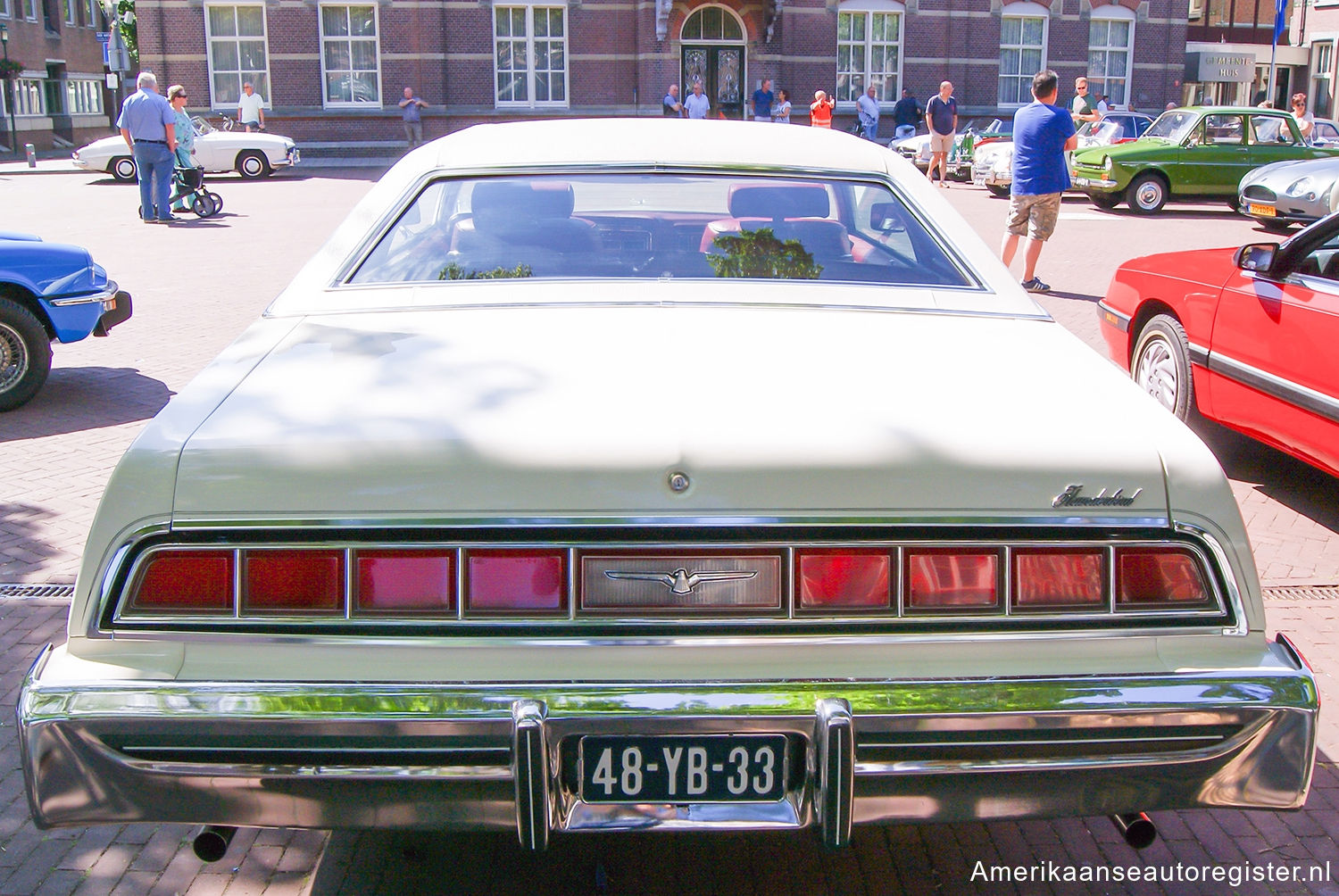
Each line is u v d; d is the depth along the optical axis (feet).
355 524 6.73
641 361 8.24
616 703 6.64
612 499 6.75
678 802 6.91
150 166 53.42
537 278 10.00
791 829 6.86
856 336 9.05
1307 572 15.30
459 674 6.78
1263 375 16.97
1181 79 103.50
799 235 10.66
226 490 6.79
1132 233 52.37
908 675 6.89
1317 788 10.34
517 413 7.25
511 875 9.01
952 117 78.84
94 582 6.85
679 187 10.86
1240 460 19.90
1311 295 16.15
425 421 7.17
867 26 97.71
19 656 12.67
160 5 90.63
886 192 11.09
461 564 6.76
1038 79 33.53
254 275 38.60
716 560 6.82
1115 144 64.44
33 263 22.36
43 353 22.68
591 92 95.35
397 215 10.61
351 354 8.52
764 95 92.63
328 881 8.96
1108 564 6.99
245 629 6.80
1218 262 18.95
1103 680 6.89
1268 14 127.34
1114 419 7.54
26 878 8.99
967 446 7.02
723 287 9.93
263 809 6.82
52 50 152.66
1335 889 9.00
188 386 8.03
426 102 92.58
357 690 6.64
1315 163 53.11
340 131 93.66
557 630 6.76
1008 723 6.77
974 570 6.91
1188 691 6.89
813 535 6.82
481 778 6.72
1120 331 20.90
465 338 8.81
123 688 6.65
